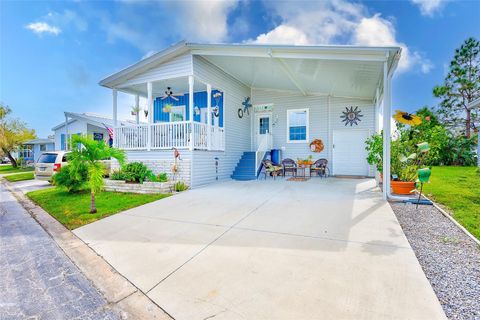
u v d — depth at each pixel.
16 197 8.09
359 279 2.36
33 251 3.49
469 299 2.04
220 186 8.54
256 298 2.13
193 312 2.01
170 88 11.12
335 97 11.41
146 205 5.93
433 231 3.71
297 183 9.02
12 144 25.41
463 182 8.27
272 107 12.53
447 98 18.70
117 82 10.03
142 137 9.52
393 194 6.23
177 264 2.86
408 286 2.22
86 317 2.06
